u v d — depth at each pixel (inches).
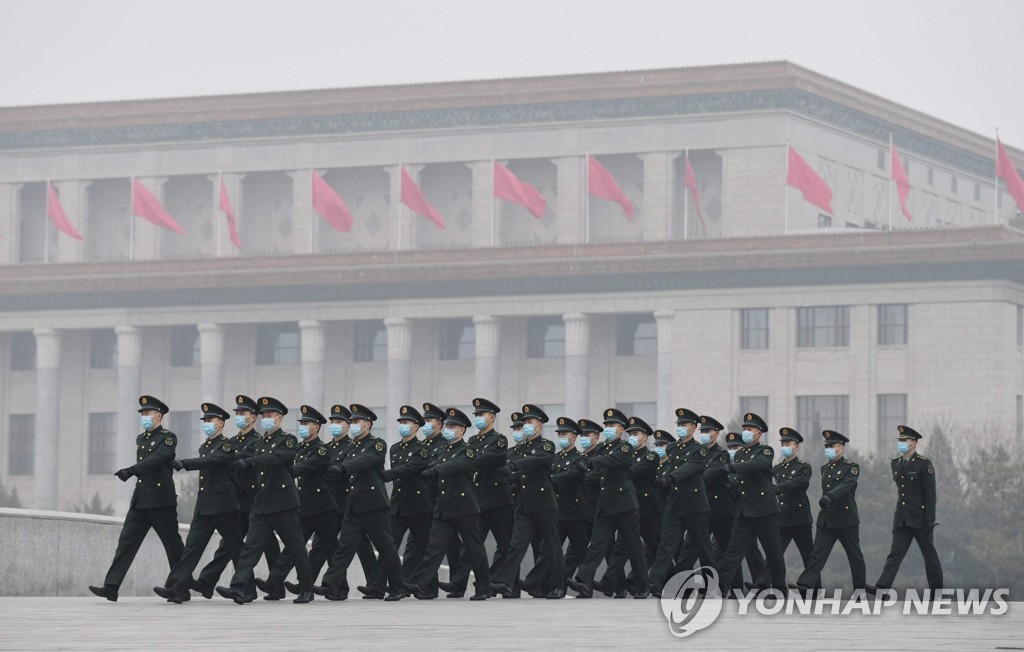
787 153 4837.6
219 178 5575.8
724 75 5049.2
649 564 1448.1
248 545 1239.5
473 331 5206.7
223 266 5260.8
